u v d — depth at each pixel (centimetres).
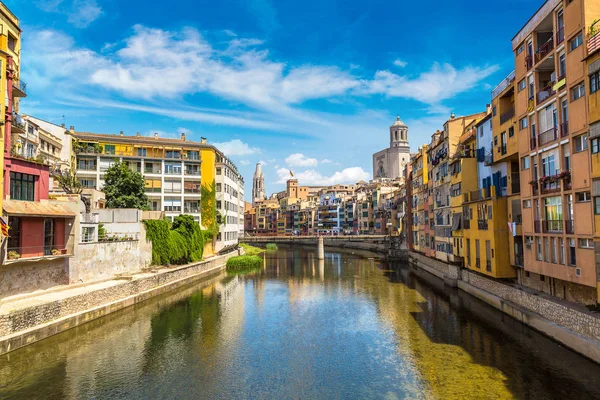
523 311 2712
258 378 2067
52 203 3183
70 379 2030
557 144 2352
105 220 4562
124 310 3394
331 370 2158
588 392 1739
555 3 2353
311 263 7444
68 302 2762
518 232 2958
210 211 6912
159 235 4925
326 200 15538
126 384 1988
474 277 3825
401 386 1925
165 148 6825
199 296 4181
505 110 3216
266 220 19562
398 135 15775
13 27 3488
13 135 3234
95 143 6500
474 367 2081
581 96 2116
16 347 2245
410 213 7181
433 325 2889
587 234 2073
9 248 2681
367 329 2889
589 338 2011
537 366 2025
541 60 2509
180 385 1984
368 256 8806
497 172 3422
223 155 7625
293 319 3225
